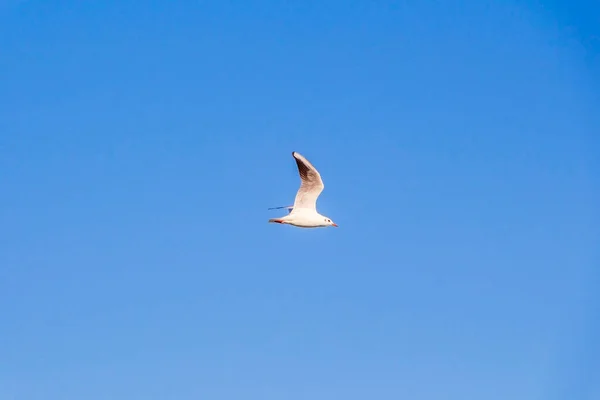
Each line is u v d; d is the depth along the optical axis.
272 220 29.08
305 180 28.78
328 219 29.45
